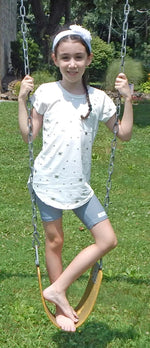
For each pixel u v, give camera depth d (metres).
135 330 4.20
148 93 22.09
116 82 3.68
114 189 8.34
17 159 9.93
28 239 6.09
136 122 14.20
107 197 3.87
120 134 3.74
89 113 3.55
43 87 3.63
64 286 3.59
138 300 4.72
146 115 15.59
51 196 3.55
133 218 6.98
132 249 5.88
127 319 4.40
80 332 4.14
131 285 4.98
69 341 4.02
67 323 3.58
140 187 8.52
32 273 5.18
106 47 28.09
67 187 3.54
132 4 16.50
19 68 23.48
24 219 6.76
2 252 5.66
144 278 5.16
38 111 3.60
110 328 4.21
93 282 3.72
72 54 3.47
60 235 3.68
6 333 4.13
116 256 5.67
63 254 5.65
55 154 3.53
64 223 6.62
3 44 23.75
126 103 3.70
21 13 3.69
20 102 3.64
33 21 45.00
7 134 11.95
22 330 4.18
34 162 3.71
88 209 3.58
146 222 6.83
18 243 5.94
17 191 8.05
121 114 14.61
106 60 27.81
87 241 6.09
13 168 9.25
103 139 11.87
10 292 4.75
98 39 28.20
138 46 36.88
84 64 3.52
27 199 7.70
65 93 3.57
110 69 21.38
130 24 37.53
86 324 4.25
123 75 3.68
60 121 3.53
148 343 4.02
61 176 3.54
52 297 3.60
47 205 3.59
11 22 28.28
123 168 9.58
